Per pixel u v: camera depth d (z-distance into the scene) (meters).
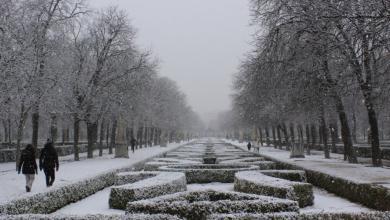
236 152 41.06
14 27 22.83
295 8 22.83
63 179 17.34
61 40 26.92
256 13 25.06
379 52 18.75
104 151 50.91
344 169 18.64
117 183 16.98
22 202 10.40
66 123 42.75
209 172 19.95
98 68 32.78
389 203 10.97
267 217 7.96
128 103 34.50
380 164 21.86
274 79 25.25
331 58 21.17
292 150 30.92
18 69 21.50
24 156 14.20
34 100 23.12
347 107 32.25
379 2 16.58
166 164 23.33
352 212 8.09
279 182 13.73
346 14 17.75
